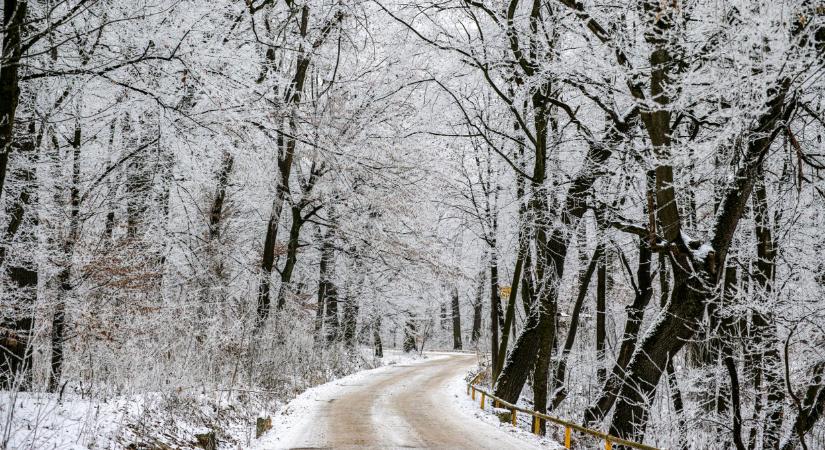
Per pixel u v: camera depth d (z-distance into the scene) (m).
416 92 20.08
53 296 10.04
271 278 20.61
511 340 33.56
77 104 9.97
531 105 16.62
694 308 10.98
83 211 11.10
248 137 10.02
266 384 17.61
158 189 12.42
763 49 7.94
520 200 16.69
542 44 13.27
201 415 11.57
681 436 12.41
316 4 16.91
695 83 9.80
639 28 10.14
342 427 13.49
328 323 31.55
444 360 40.41
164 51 8.95
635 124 13.16
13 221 9.66
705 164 10.80
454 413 16.47
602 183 16.91
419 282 28.61
